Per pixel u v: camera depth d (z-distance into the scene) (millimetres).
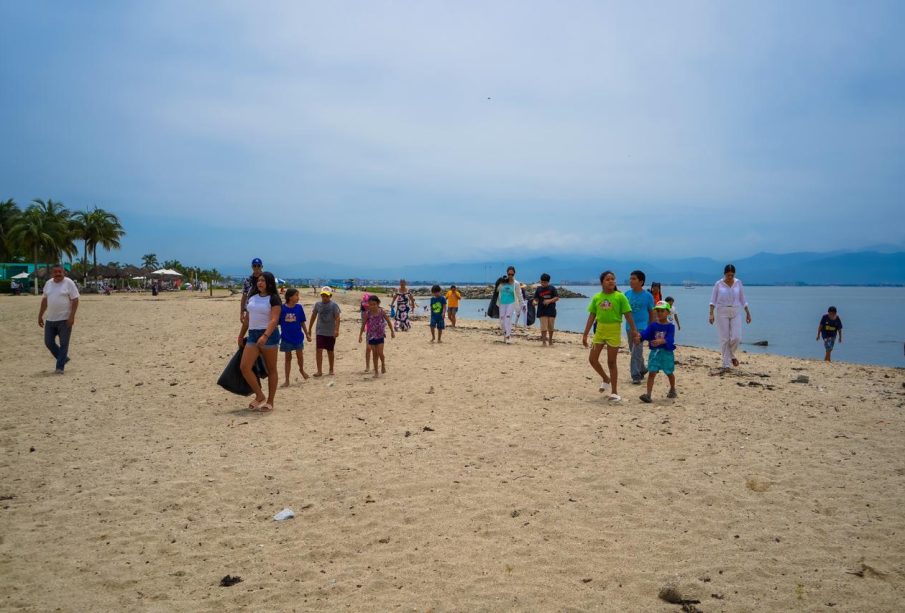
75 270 82938
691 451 6691
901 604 3693
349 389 10406
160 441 7316
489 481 5848
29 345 15914
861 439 7164
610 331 9305
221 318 24891
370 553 4480
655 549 4441
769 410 8688
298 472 6184
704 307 68562
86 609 3762
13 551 4523
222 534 4828
